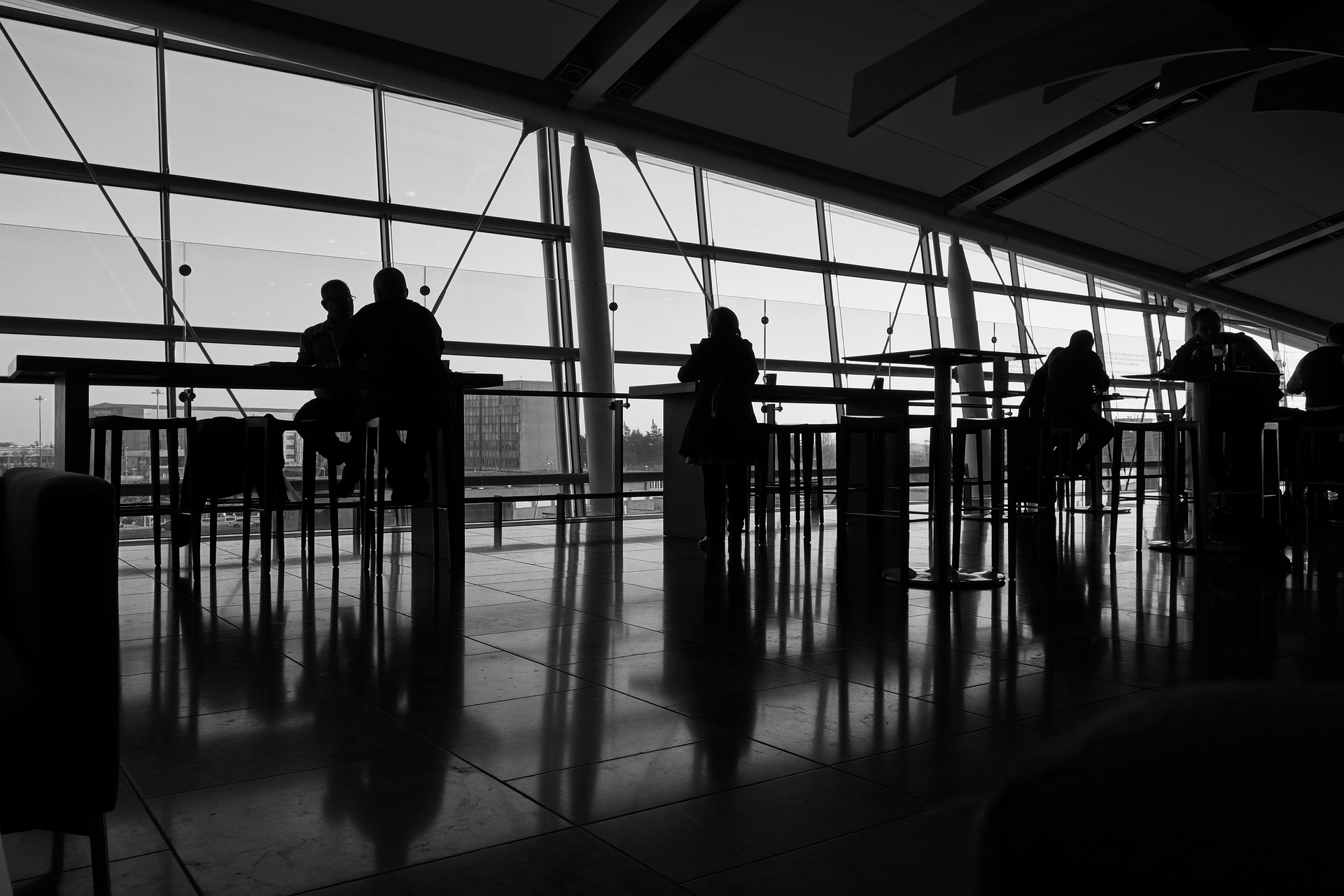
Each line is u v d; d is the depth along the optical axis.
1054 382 5.57
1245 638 2.91
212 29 7.00
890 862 1.37
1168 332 15.23
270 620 3.29
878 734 1.96
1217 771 0.19
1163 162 10.89
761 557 5.23
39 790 1.22
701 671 2.52
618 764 1.79
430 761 1.80
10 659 1.38
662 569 4.71
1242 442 5.69
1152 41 5.22
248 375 4.00
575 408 8.43
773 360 9.50
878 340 10.23
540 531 6.91
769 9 7.80
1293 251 13.43
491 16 7.46
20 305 6.66
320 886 1.30
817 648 2.82
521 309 8.50
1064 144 10.17
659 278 10.06
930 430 4.56
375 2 7.18
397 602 3.68
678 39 8.15
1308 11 4.84
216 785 1.68
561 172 9.54
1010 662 2.62
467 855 1.39
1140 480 5.36
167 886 1.30
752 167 9.99
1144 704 0.21
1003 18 5.47
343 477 4.68
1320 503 7.02
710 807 1.57
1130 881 0.19
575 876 1.33
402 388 4.13
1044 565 4.76
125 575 4.53
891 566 4.82
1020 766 0.23
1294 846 0.17
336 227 8.40
